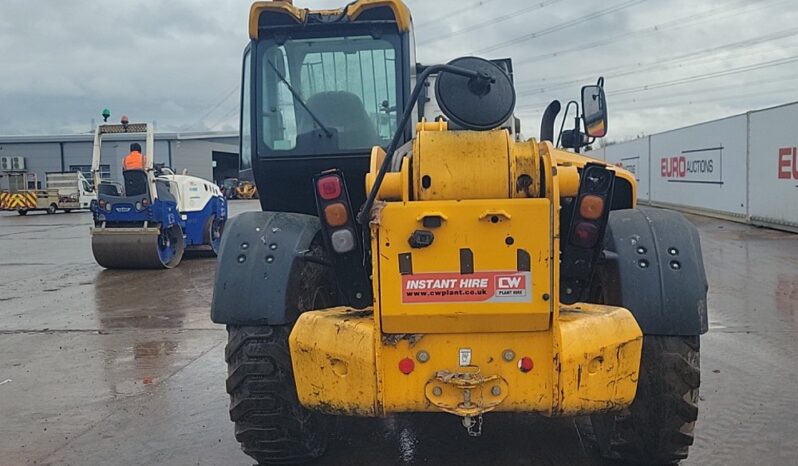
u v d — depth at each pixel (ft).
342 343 10.72
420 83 10.14
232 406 12.69
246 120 16.57
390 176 10.57
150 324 28.19
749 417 15.92
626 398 10.86
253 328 12.40
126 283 39.32
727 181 64.39
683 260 11.96
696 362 11.99
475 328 10.38
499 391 10.52
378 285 10.31
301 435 12.89
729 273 35.94
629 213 12.84
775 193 55.67
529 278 10.12
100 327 27.89
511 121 18.30
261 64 15.76
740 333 23.71
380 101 15.74
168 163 178.70
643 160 90.63
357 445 14.74
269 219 13.16
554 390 10.39
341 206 10.89
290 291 12.34
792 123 52.60
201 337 25.66
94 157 44.45
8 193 117.91
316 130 15.79
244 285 12.34
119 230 43.19
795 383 18.33
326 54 15.70
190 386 19.65
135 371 21.36
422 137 10.58
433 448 14.57
